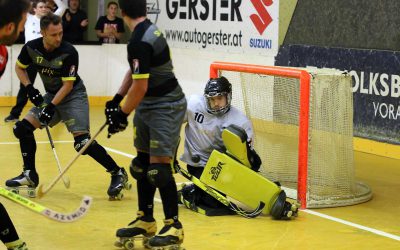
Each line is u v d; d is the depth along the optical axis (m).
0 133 19.25
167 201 9.45
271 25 20.30
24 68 12.34
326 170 12.41
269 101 13.21
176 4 23.72
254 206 11.36
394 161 16.89
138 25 9.05
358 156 17.45
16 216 11.20
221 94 11.62
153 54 9.02
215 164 11.40
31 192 12.34
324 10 18.92
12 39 7.56
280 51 20.06
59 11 23.47
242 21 21.22
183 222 11.03
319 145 12.23
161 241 9.34
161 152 9.27
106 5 26.95
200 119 11.93
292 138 13.02
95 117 22.67
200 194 11.71
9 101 24.45
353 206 12.41
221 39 22.02
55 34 11.71
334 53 18.67
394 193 13.55
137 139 9.60
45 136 18.92
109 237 10.24
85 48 25.20
